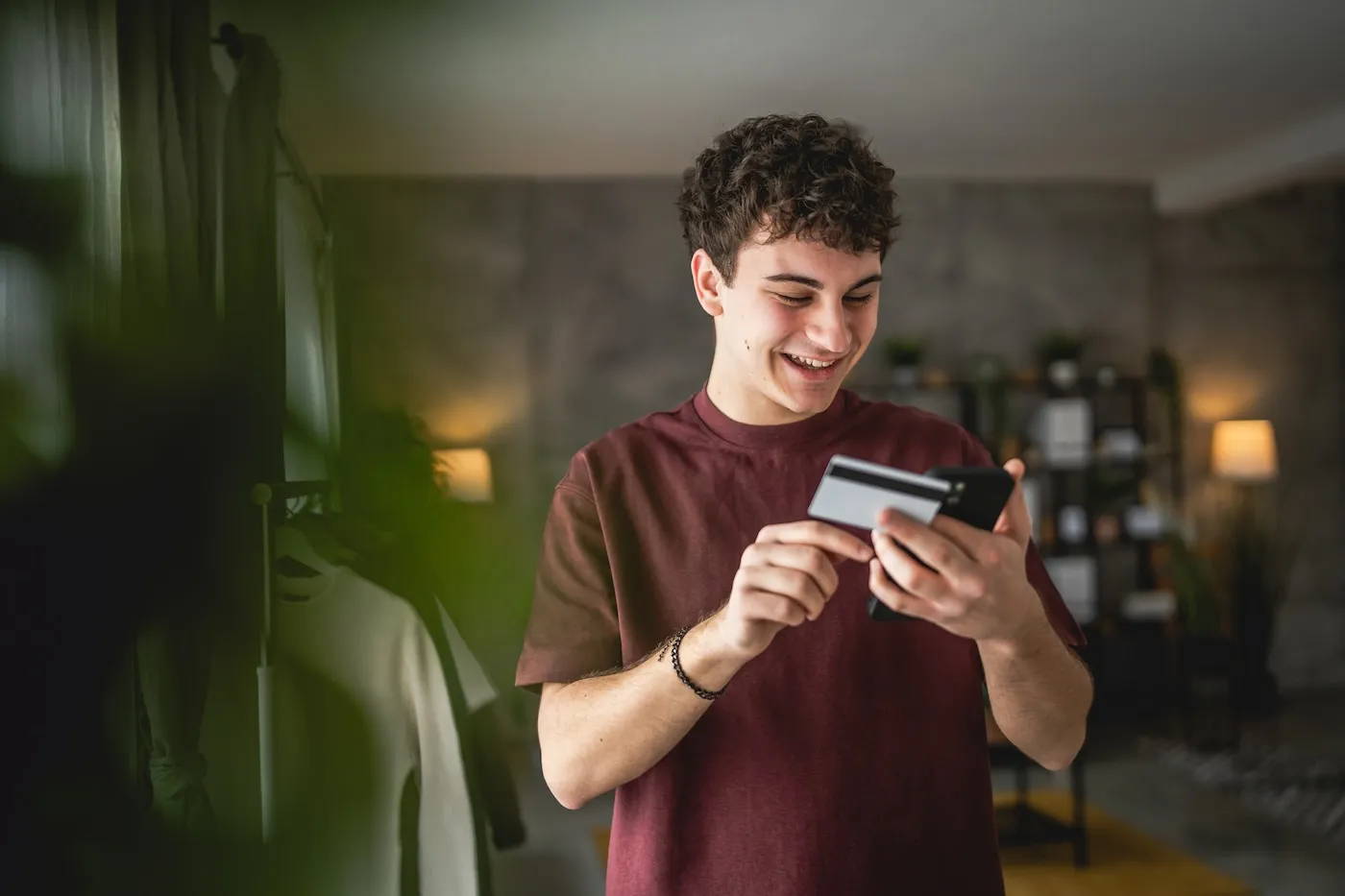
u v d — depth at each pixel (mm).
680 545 1067
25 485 333
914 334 6172
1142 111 4770
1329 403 6582
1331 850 3914
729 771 1008
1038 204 6266
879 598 791
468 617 384
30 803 355
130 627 354
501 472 5723
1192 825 4188
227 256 1047
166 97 933
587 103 4387
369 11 311
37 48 614
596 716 946
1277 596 6344
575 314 5824
